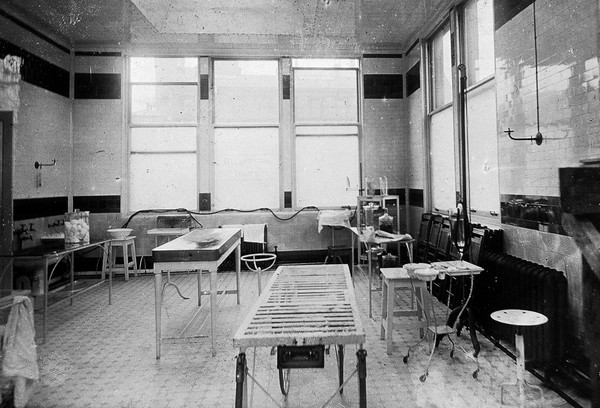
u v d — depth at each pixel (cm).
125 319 439
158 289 334
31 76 584
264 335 185
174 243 367
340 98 741
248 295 535
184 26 617
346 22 612
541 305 292
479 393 268
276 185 735
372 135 730
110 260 503
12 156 532
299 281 286
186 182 720
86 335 390
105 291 566
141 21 602
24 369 256
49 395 274
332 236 722
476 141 483
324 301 237
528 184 346
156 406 259
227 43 698
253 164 732
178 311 467
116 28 626
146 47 702
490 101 452
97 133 692
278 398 265
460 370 303
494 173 445
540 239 329
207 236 411
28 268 511
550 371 278
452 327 366
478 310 380
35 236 585
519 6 353
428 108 644
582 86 277
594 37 265
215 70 728
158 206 716
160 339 336
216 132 728
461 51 517
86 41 678
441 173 605
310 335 184
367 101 728
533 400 258
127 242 634
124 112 702
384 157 730
